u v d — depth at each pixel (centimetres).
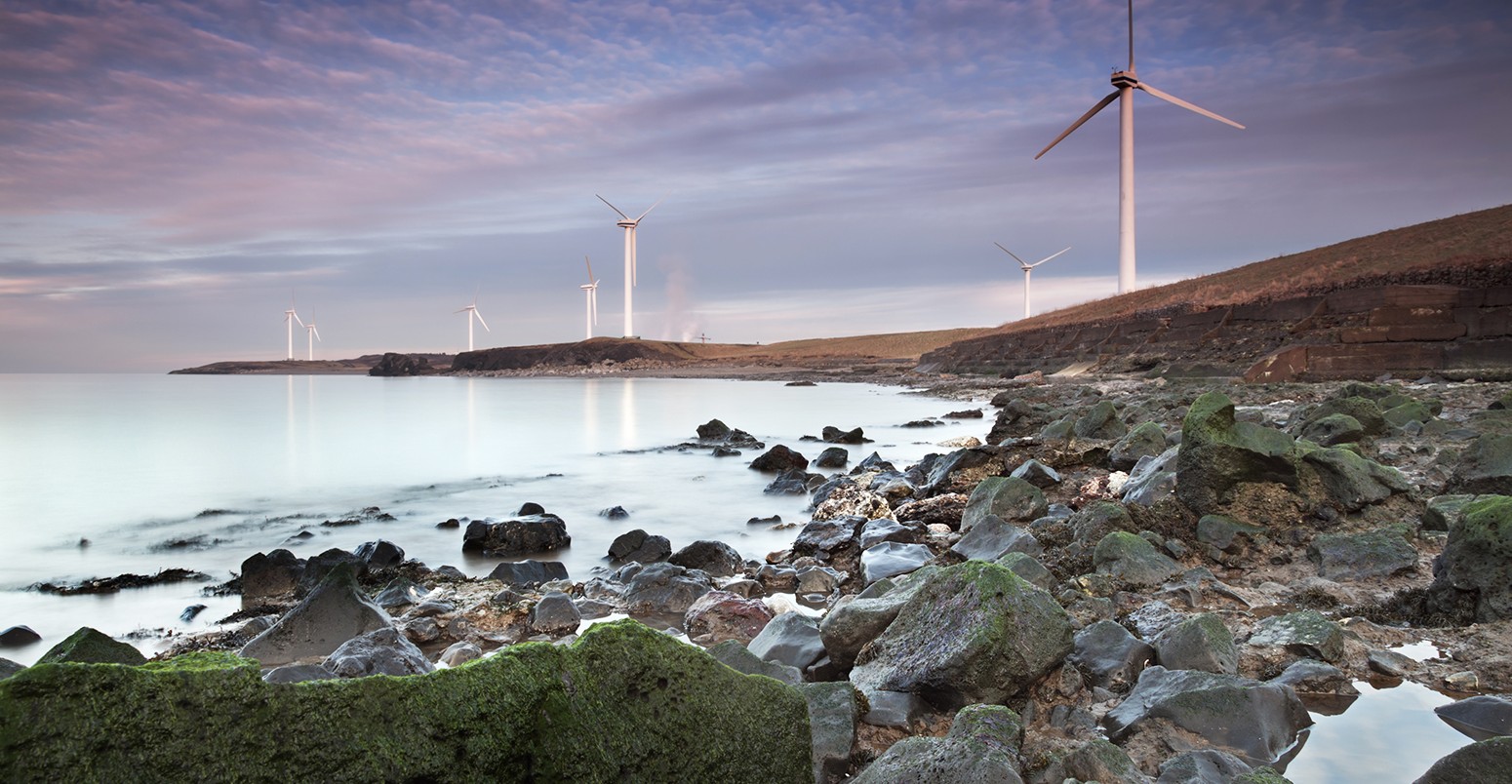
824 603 1053
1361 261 6338
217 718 294
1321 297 4712
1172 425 2409
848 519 1466
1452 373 3562
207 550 1595
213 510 2052
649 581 1079
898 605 734
